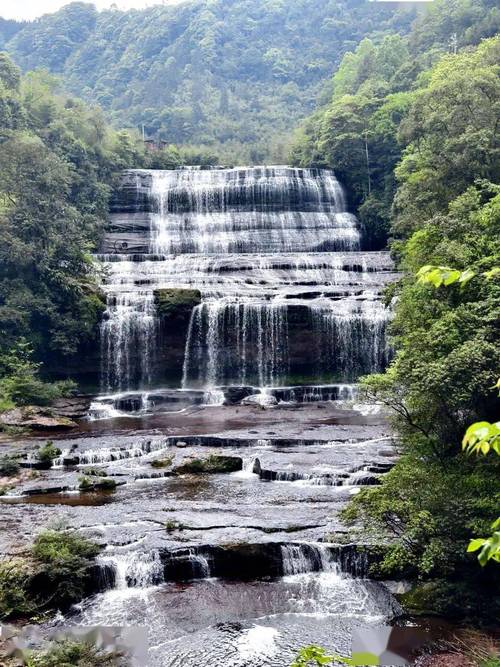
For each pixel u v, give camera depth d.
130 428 34.66
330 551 19.14
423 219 41.19
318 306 44.94
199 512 22.45
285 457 28.17
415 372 18.58
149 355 45.75
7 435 32.91
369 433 31.77
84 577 18.03
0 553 18.81
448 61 64.69
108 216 63.16
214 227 63.88
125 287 48.09
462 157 41.00
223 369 45.44
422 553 16.97
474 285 23.05
